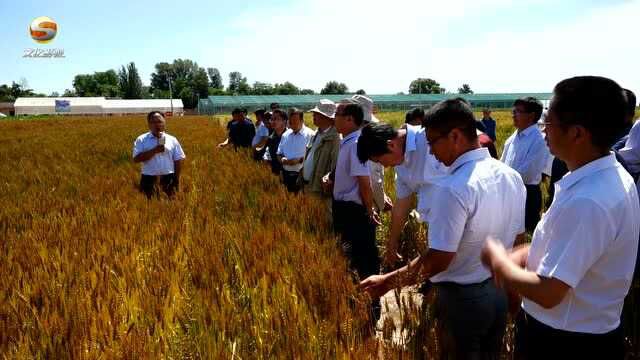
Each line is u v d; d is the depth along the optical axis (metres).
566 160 1.70
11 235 4.66
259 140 11.18
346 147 4.37
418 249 5.19
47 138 24.67
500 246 1.75
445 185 2.29
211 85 182.12
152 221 5.27
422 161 3.42
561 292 1.58
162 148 7.34
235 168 9.75
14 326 2.64
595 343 1.74
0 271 3.48
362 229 4.45
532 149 5.30
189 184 8.25
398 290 2.57
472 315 2.44
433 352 2.42
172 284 3.20
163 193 6.88
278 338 2.51
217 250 3.95
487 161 2.38
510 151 5.56
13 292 3.04
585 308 1.72
